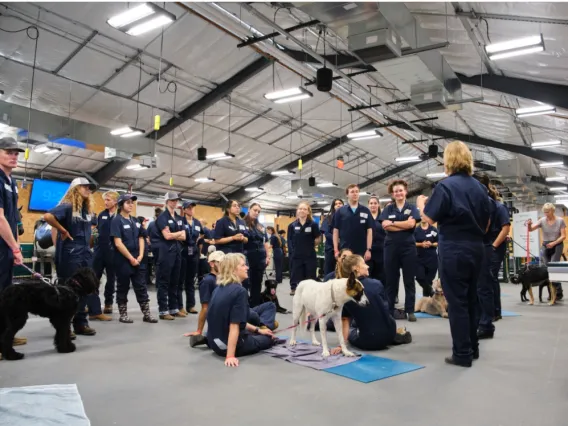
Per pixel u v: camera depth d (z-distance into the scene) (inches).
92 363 137.5
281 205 978.7
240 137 590.6
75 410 94.0
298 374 123.7
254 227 250.7
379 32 247.9
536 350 152.0
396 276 209.2
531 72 322.3
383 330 150.5
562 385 111.7
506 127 508.1
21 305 142.9
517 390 108.0
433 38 306.7
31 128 380.2
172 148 580.7
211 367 132.3
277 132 603.5
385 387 110.9
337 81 459.8
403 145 738.8
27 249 383.9
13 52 347.9
